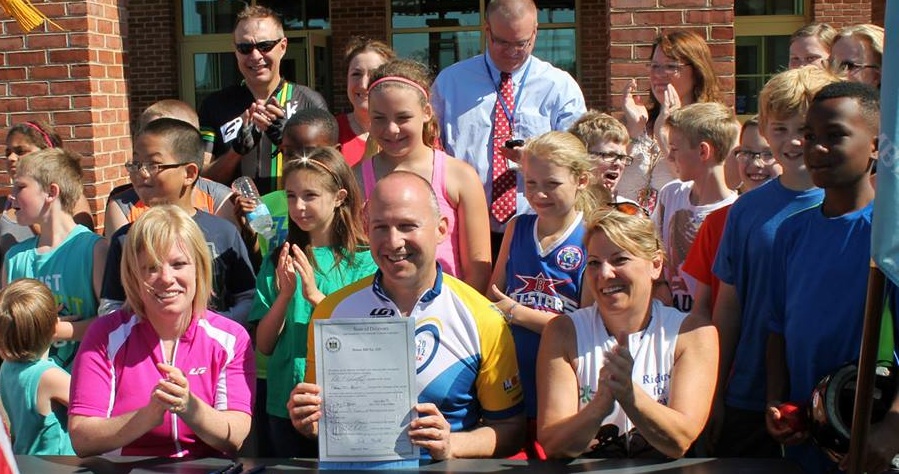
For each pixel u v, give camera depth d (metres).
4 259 4.33
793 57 5.08
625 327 2.80
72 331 4.00
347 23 15.54
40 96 6.67
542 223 3.65
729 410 3.15
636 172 4.69
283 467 2.59
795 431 2.66
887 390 2.61
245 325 3.73
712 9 6.08
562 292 3.57
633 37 6.16
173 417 2.82
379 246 2.73
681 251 3.90
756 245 3.02
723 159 3.86
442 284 2.84
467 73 4.80
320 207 3.50
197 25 16.06
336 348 2.52
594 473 2.49
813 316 2.78
